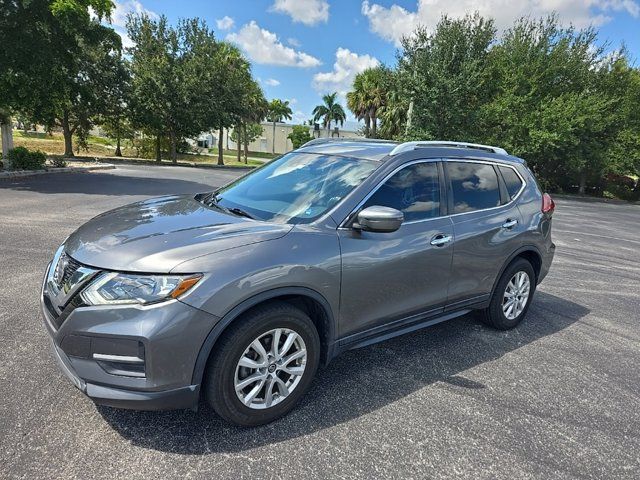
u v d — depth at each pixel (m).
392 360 3.64
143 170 22.91
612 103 26.45
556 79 26.55
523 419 2.95
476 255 3.76
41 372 3.05
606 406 3.18
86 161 27.27
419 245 3.29
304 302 2.92
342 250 2.84
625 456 2.65
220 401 2.49
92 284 2.31
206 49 33.41
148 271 2.28
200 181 18.56
